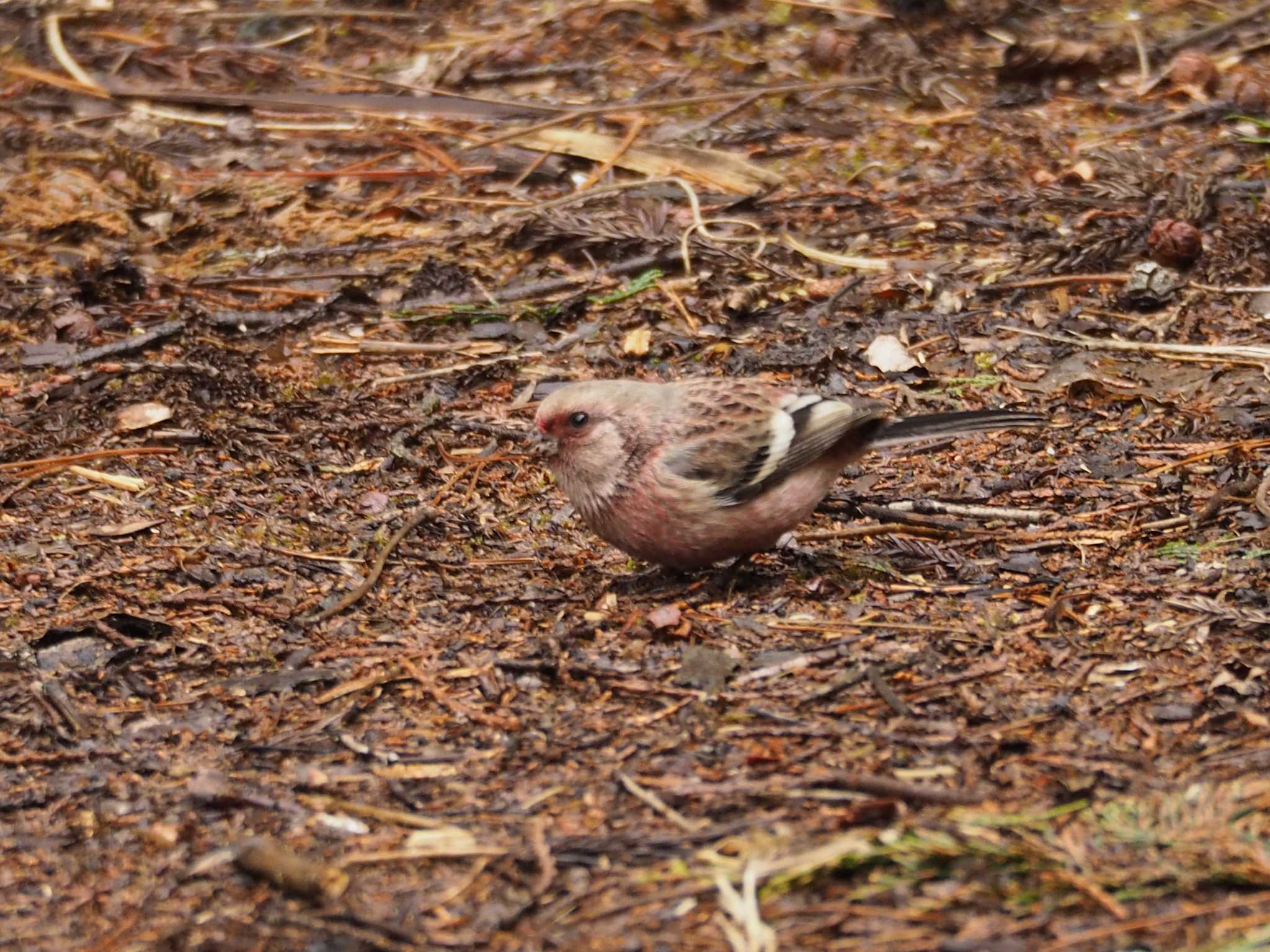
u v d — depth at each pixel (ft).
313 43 61.41
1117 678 28.45
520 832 24.80
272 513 36.47
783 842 23.89
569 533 35.76
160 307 45.96
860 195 50.67
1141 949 21.38
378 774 26.71
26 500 36.83
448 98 57.16
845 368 42.37
